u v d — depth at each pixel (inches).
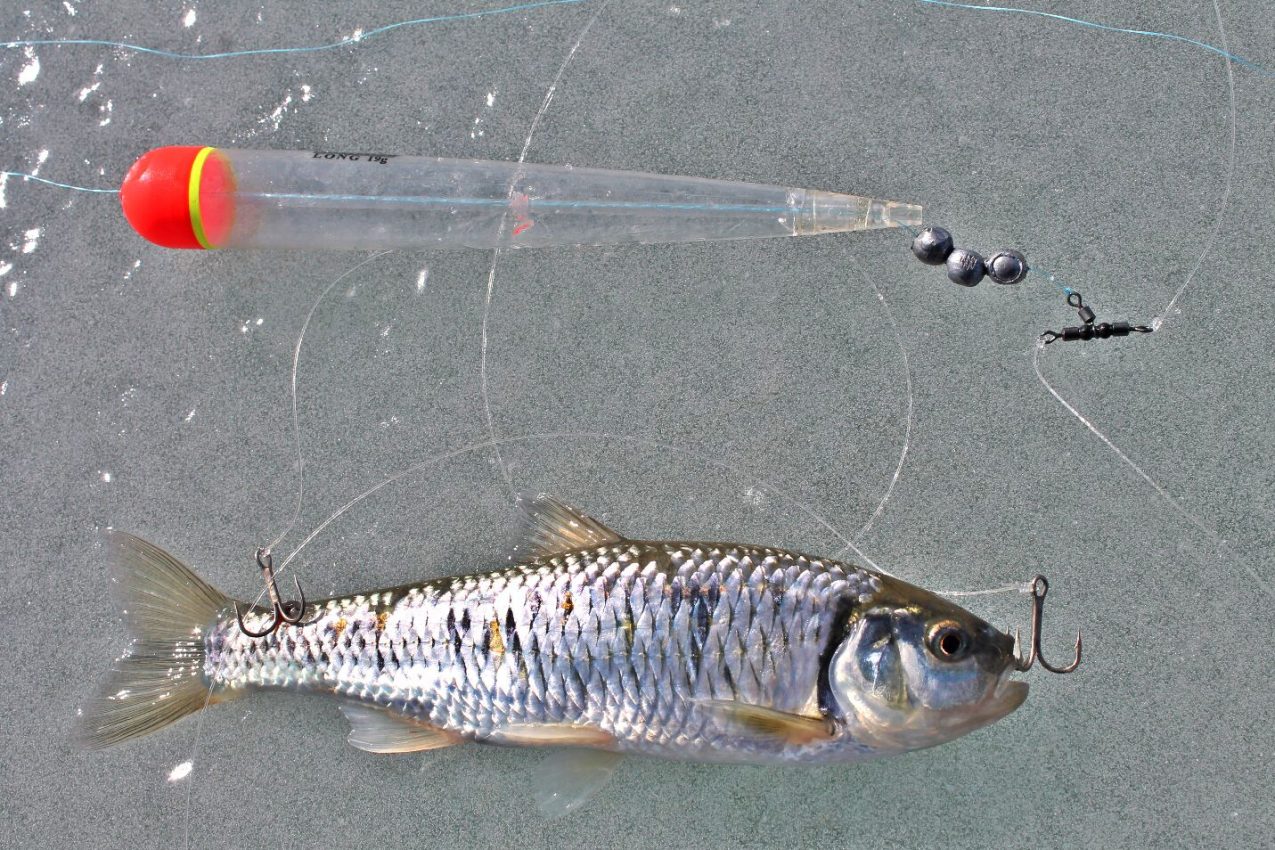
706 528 18.0
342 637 17.1
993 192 18.3
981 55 18.5
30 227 18.5
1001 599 17.9
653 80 18.6
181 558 18.1
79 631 18.1
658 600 16.6
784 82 18.5
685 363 18.2
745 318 18.3
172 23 18.7
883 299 18.2
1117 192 18.3
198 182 17.7
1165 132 18.3
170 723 17.5
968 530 18.0
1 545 18.2
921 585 17.9
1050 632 17.8
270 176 17.9
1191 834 17.5
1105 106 18.4
